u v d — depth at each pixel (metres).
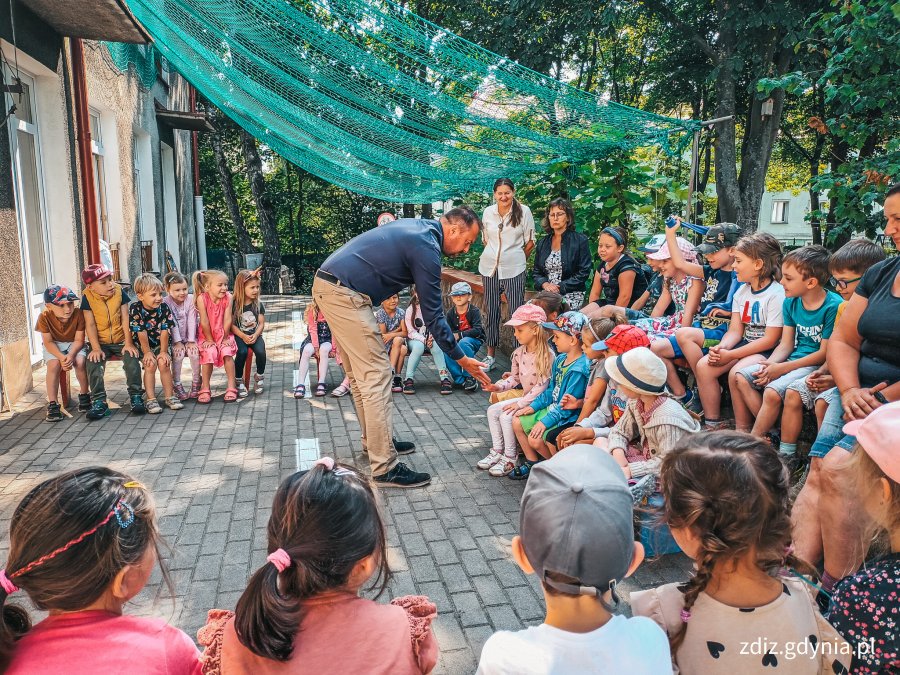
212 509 4.04
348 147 7.25
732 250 4.25
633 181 7.82
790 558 1.62
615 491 1.43
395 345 6.98
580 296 7.14
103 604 1.48
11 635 1.42
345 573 1.53
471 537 3.68
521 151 7.18
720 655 1.50
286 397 6.75
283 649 1.44
